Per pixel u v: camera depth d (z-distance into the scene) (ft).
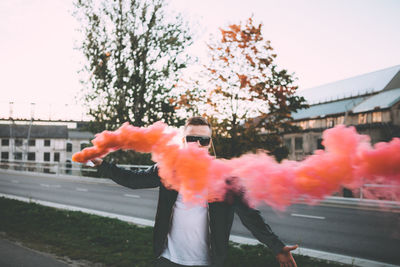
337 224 29.96
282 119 34.37
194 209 5.94
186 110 35.73
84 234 21.85
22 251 17.84
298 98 33.91
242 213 5.42
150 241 20.04
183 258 5.92
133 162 71.56
